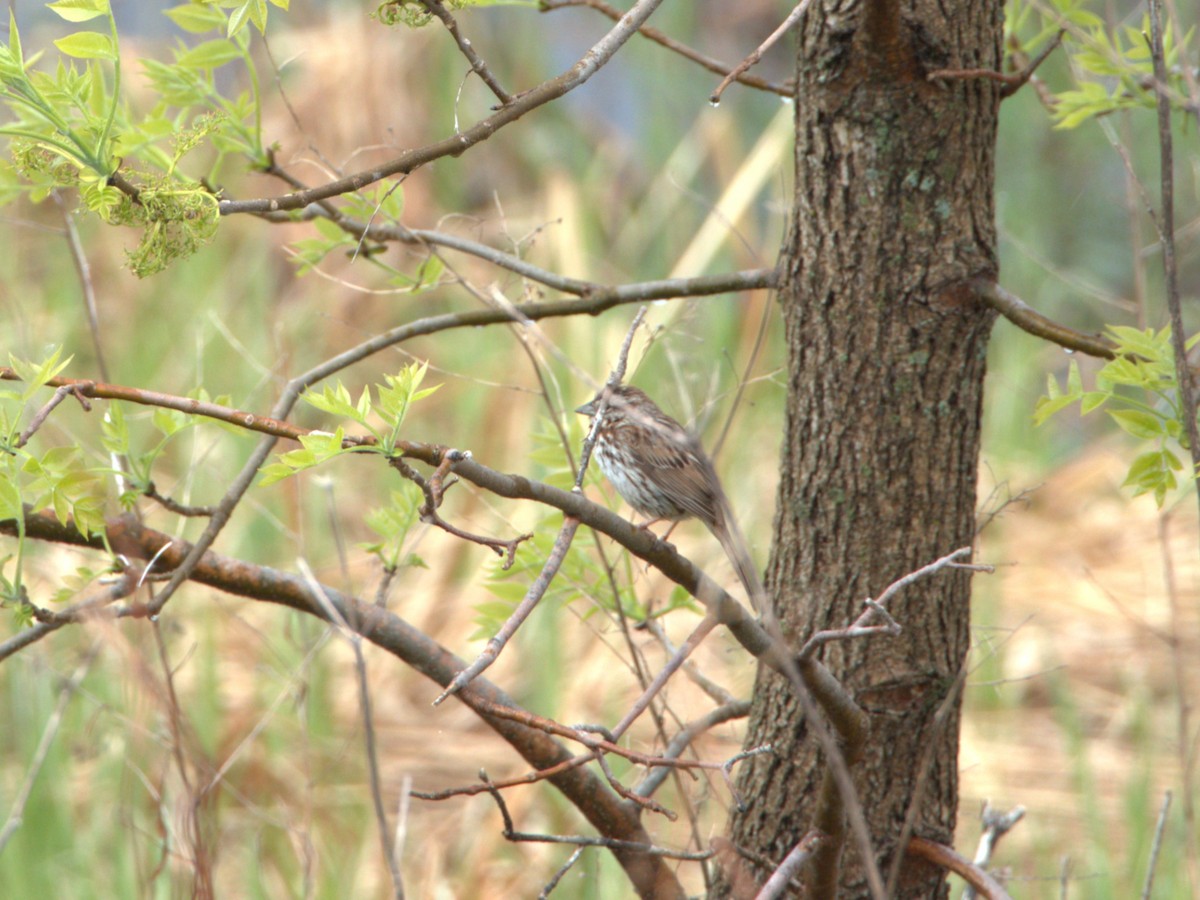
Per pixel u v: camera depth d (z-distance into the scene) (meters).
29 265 18.09
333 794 12.27
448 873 12.13
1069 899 11.26
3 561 5.55
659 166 20.91
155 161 7.12
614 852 6.78
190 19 7.07
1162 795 12.93
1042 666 15.24
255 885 10.35
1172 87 7.58
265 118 19.67
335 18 20.78
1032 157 21.19
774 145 16.45
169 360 17.08
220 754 11.93
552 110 21.97
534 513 15.66
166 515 14.59
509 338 17.66
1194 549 16.95
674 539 15.82
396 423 4.95
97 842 11.52
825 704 5.47
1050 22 8.38
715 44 23.09
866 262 6.36
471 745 14.13
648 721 11.66
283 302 18.64
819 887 5.79
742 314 16.44
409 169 5.17
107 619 5.71
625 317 17.84
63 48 5.08
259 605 14.69
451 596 15.88
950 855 6.43
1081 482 18.69
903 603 6.47
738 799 5.21
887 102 6.21
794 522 6.67
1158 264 19.38
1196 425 5.87
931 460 6.45
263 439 6.36
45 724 11.93
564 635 14.73
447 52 20.84
